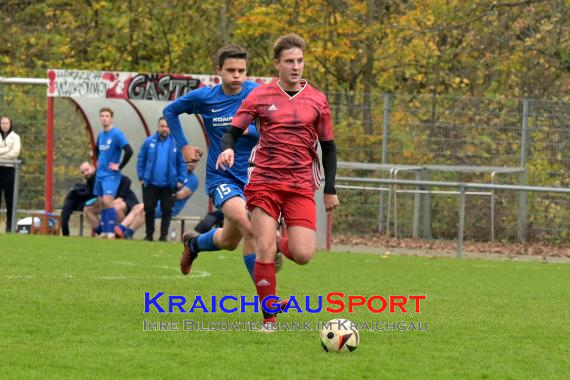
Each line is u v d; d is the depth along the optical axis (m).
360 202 54.72
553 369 17.48
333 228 55.09
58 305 23.22
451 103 55.09
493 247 52.50
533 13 67.31
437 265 38.84
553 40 66.00
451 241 53.84
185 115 52.16
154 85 50.09
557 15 65.25
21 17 77.06
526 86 69.25
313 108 20.23
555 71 68.62
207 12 71.31
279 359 17.50
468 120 54.94
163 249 40.66
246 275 31.25
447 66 68.69
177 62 72.25
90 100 53.03
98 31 73.12
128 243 43.28
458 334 21.03
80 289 26.22
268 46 71.50
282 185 20.12
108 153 47.81
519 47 66.31
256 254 20.52
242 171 22.55
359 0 66.25
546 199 53.69
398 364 17.39
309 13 65.88
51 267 31.55
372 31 64.25
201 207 53.81
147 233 47.84
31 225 50.66
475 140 54.94
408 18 66.12
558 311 25.39
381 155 55.41
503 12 66.94
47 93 50.56
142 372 16.17
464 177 54.66
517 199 53.94
